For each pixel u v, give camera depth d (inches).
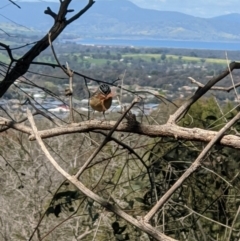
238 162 132.8
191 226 128.1
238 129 128.0
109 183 127.9
